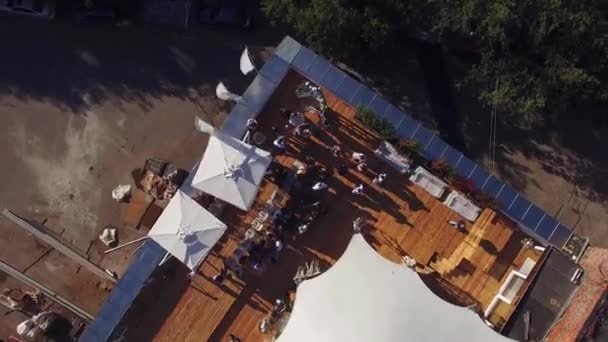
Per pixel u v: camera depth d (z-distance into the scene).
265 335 27.77
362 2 32.09
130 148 36.19
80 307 35.16
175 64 36.69
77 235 35.62
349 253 26.02
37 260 35.69
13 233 35.84
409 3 31.61
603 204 37.03
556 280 26.56
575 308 25.53
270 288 28.28
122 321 27.77
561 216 36.88
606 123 37.53
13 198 35.97
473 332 24.55
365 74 37.22
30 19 36.81
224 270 27.98
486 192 28.33
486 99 34.19
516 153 37.16
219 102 36.44
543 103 31.69
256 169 26.39
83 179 36.03
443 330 24.44
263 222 27.91
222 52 36.81
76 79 36.62
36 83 36.56
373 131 28.73
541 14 29.94
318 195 28.61
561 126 37.56
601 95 32.59
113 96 36.53
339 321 24.64
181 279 28.27
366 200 28.77
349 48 32.84
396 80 37.22
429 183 28.36
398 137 28.45
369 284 25.23
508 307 27.44
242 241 27.88
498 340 24.42
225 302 28.05
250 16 36.69
